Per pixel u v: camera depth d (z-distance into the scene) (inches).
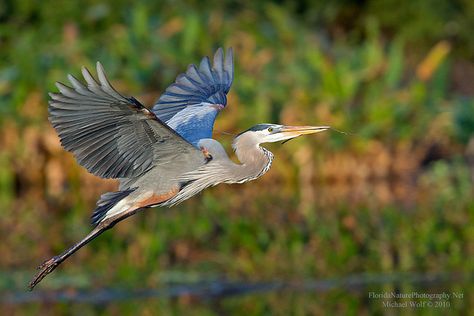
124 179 328.8
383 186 723.4
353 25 1037.8
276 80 792.3
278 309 446.0
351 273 502.3
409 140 772.0
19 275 497.0
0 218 617.6
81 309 446.9
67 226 590.6
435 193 681.6
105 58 789.9
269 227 575.8
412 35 993.5
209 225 581.9
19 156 729.0
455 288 475.8
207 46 820.6
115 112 298.4
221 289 477.4
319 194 690.2
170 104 363.9
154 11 881.5
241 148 343.6
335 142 753.0
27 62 767.1
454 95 888.3
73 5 874.1
